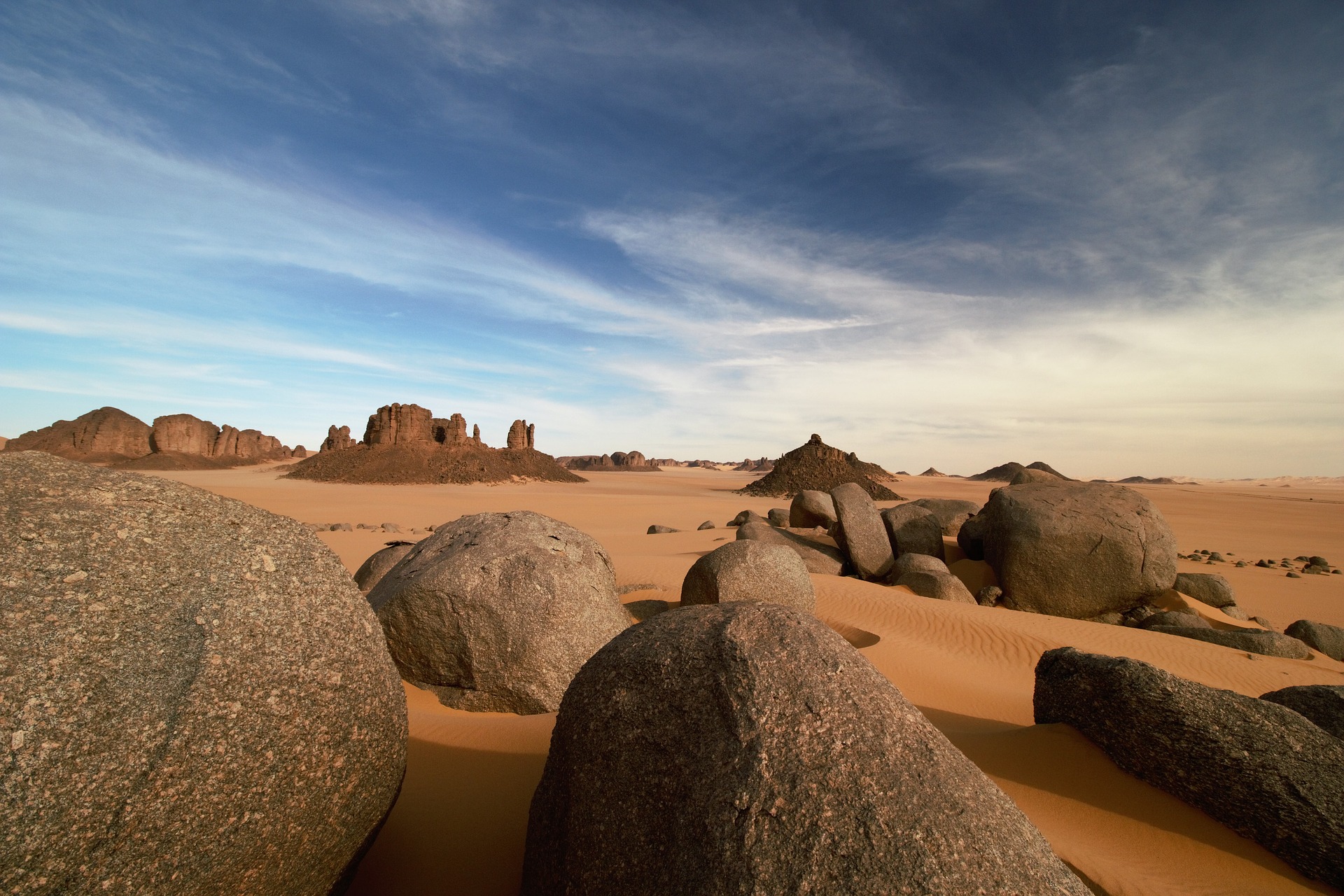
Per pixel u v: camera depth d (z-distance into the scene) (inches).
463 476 3511.3
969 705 293.4
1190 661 424.8
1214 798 168.1
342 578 116.7
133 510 96.8
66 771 76.9
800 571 390.9
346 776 105.5
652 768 103.1
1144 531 577.9
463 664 254.8
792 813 90.9
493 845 140.3
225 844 88.3
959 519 896.3
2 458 94.1
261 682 95.2
